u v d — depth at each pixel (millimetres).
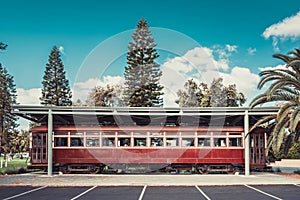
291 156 41156
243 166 23234
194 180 19344
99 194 14359
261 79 21125
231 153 22688
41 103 48344
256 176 21922
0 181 19203
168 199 13031
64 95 48938
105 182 18391
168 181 18797
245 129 22359
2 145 50125
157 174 23328
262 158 23031
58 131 22891
